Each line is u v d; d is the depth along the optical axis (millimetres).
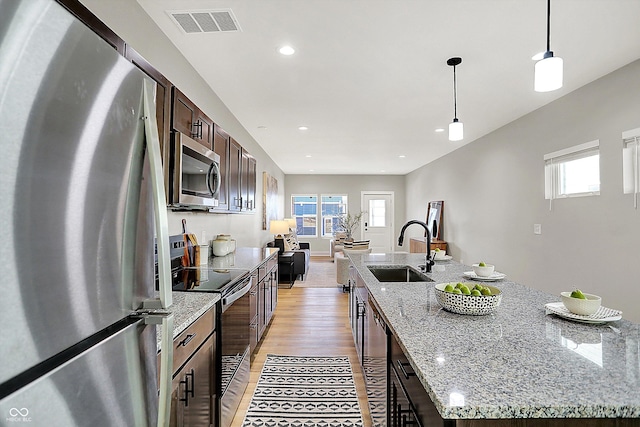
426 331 1219
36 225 508
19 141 478
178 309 1475
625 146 2838
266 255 3529
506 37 2359
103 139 649
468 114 4172
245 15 2105
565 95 3502
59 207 550
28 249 495
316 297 5133
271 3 1985
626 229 2834
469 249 5816
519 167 4332
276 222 6449
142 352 762
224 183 3041
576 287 3387
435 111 4039
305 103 3748
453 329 1239
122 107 707
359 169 9391
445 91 3383
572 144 3418
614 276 2945
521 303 1604
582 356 1002
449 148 6293
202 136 2457
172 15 2109
